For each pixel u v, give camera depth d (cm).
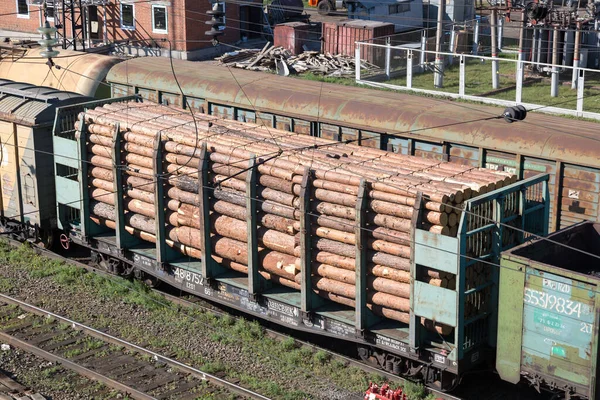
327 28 3881
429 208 1380
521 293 1336
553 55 3209
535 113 2003
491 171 1529
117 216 1870
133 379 1543
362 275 1481
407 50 3275
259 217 1625
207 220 1698
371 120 2020
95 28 4300
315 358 1612
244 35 4416
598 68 3494
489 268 1441
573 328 1279
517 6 3169
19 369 1588
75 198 1967
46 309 1847
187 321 1781
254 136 1761
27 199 2120
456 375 1450
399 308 1462
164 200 1784
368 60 3697
